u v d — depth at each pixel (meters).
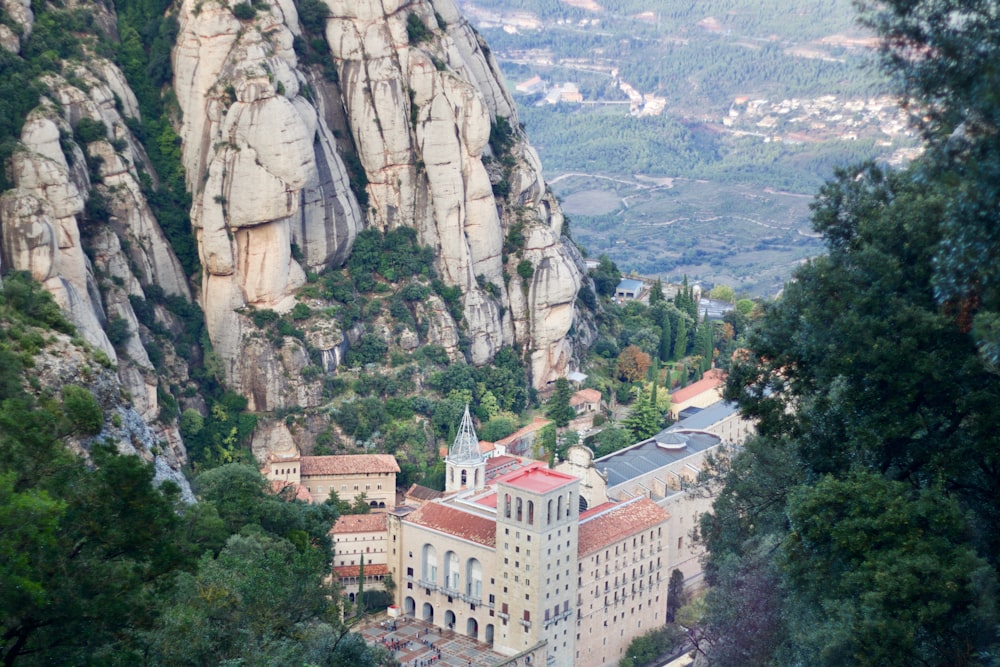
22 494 80.38
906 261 103.56
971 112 76.56
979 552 93.81
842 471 103.69
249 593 112.56
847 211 113.62
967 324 92.25
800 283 111.75
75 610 80.38
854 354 100.25
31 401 109.94
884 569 89.06
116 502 87.94
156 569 88.81
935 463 95.94
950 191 81.94
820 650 99.19
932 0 77.81
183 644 99.38
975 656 87.19
